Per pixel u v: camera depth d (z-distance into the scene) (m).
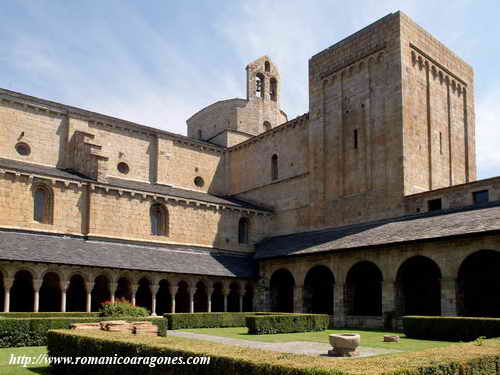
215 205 44.62
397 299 31.61
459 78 45.53
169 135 48.91
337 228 41.69
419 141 39.84
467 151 45.16
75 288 37.09
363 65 42.47
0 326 20.97
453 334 24.50
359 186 41.00
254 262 45.03
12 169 33.69
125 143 45.94
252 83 59.09
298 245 40.72
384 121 39.88
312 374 9.23
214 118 59.53
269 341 24.17
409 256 31.14
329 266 36.31
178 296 42.69
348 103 43.25
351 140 42.41
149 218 40.53
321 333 29.17
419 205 36.62
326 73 45.44
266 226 48.09
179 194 43.88
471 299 34.09
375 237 34.25
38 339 21.94
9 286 29.58
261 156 50.94
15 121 39.59
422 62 41.59
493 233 26.75
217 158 53.75
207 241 43.81
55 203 35.78
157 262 37.25
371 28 42.09
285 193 47.47
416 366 9.90
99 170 38.75
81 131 41.53
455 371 10.70
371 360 10.53
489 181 33.22
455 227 29.70
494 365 11.82
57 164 41.41
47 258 31.09
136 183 44.50
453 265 28.84
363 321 33.62
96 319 24.08
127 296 38.50
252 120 57.94
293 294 41.06
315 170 44.69
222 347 12.38
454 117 44.41
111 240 37.84
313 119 45.78
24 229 33.75
